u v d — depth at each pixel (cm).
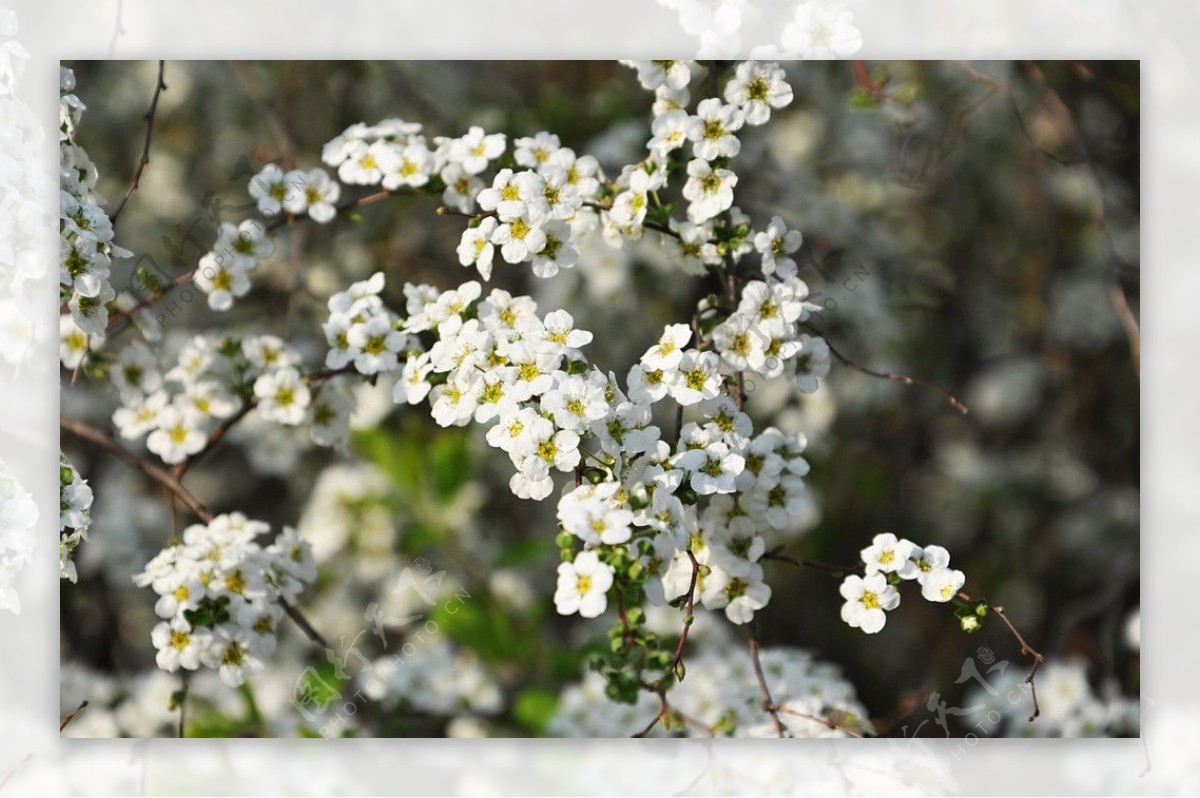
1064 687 65
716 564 59
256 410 65
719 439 58
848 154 71
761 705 62
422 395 59
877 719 67
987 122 71
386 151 61
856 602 59
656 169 60
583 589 56
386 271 70
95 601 67
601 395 57
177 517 68
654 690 57
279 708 64
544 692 65
